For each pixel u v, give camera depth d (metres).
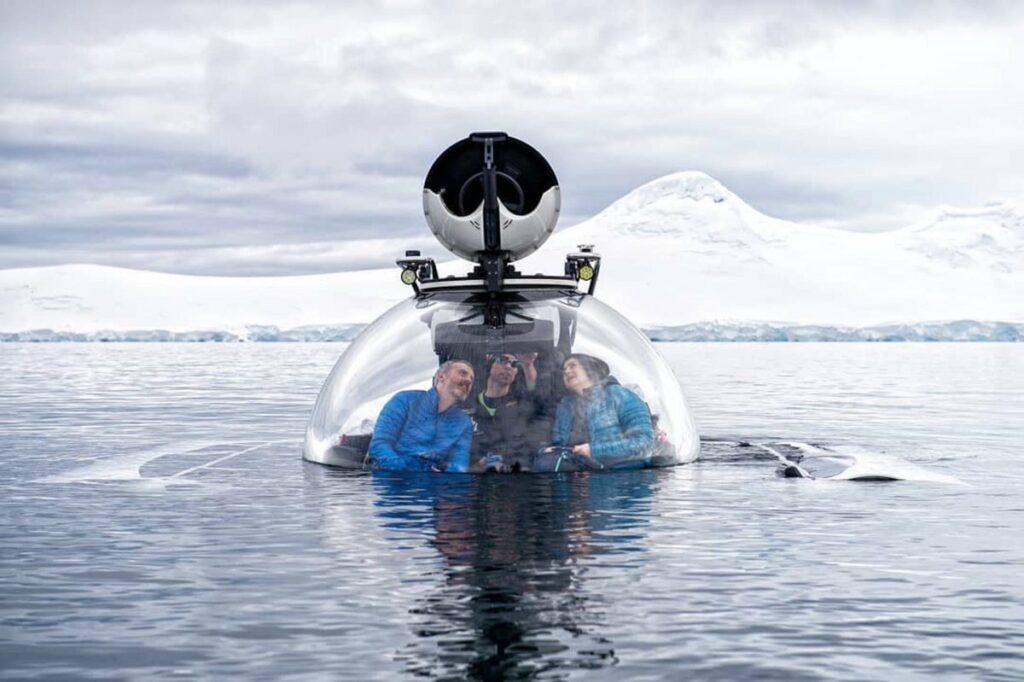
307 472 8.99
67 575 5.20
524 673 3.73
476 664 3.83
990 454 11.08
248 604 4.63
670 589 4.89
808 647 4.05
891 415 17.69
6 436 13.61
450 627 4.28
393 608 4.56
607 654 3.95
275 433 13.86
